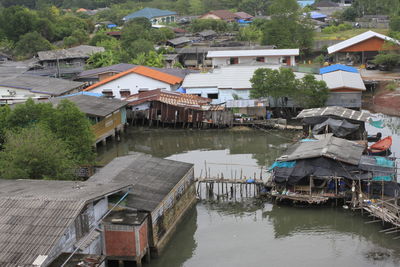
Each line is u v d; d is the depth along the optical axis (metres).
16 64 92.75
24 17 115.94
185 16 171.50
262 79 60.88
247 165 47.25
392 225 34.41
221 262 30.81
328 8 161.25
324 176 36.72
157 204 30.69
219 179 40.25
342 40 104.38
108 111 55.34
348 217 35.91
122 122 60.66
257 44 106.31
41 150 33.31
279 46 98.75
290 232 34.44
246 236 34.16
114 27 136.38
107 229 28.73
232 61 86.50
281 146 53.19
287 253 31.59
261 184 39.84
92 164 40.69
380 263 29.88
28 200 25.86
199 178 40.94
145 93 65.94
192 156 51.66
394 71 80.94
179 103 61.19
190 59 99.12
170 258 31.53
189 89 66.56
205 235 34.47
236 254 31.75
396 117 61.56
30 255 22.42
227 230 35.12
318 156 37.66
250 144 54.84
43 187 29.33
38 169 33.38
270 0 170.50
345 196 36.75
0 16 117.44
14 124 40.56
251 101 60.81
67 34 124.00
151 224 30.08
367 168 36.91
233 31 133.00
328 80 65.19
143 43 97.25
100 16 158.88
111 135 57.69
